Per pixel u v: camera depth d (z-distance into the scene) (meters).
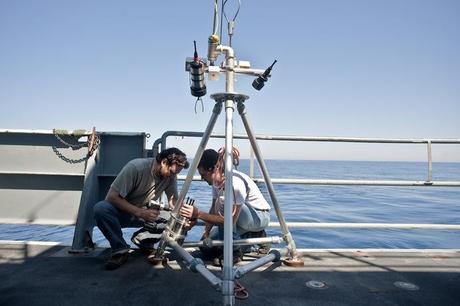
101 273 2.20
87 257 2.51
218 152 2.40
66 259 2.46
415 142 3.14
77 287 1.97
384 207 14.22
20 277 2.11
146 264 2.39
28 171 2.87
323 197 17.92
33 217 2.88
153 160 2.50
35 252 2.59
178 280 2.11
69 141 2.91
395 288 2.07
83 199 2.70
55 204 2.89
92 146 2.82
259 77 1.95
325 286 2.08
